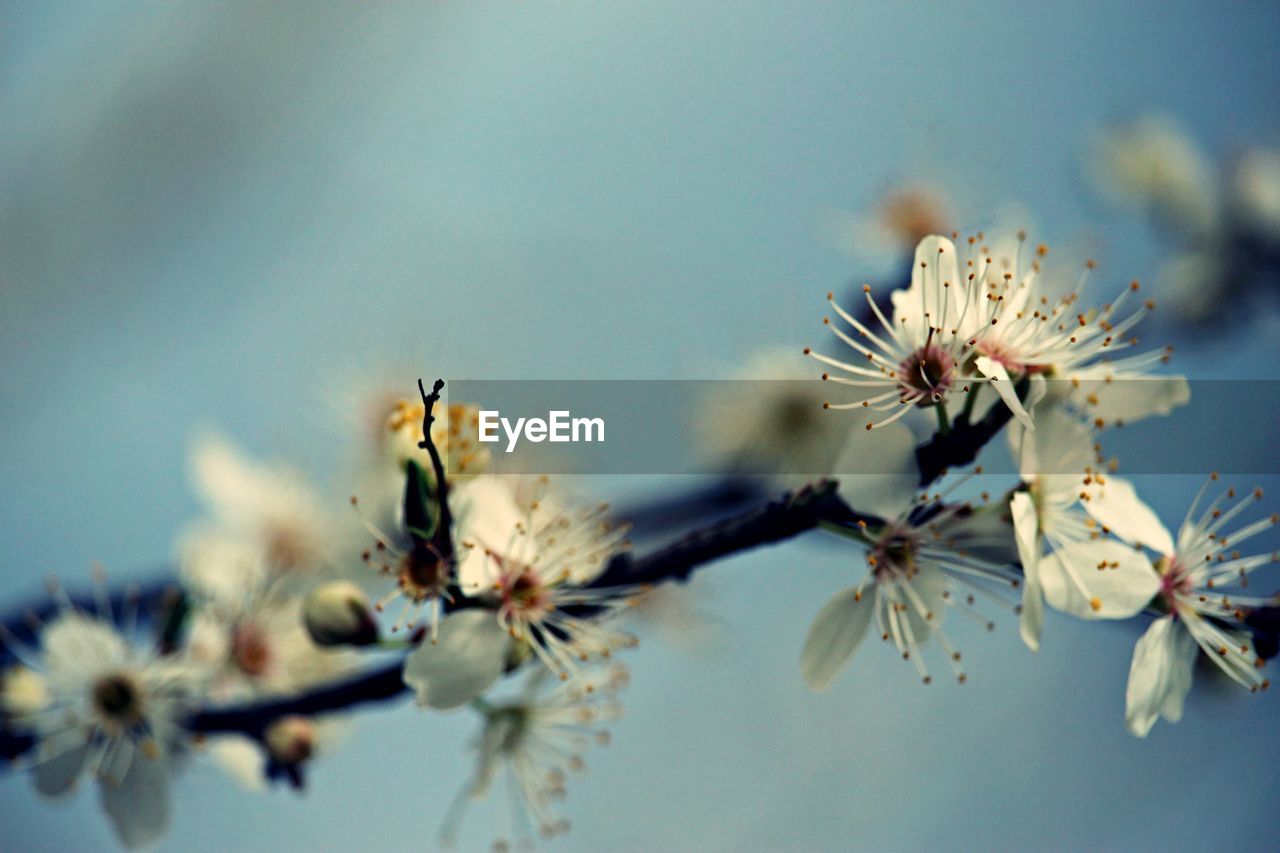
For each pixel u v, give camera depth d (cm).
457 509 25
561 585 25
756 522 25
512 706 27
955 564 25
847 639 25
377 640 25
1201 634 25
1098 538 25
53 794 28
